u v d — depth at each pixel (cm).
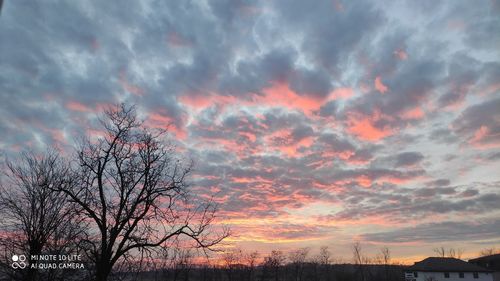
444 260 8538
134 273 2314
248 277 7819
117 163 2291
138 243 2220
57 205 2241
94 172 2241
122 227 2186
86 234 2256
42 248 2166
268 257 8975
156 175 2342
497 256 8662
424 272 8119
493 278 8181
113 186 2295
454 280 7844
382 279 9269
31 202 2186
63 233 2220
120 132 2345
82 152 2867
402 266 10750
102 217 2178
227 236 2423
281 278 9550
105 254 2123
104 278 2100
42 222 2145
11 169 2253
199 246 2358
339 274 9575
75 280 2206
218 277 6938
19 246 2144
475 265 8238
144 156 2359
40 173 2259
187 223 2370
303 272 10062
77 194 2245
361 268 9844
